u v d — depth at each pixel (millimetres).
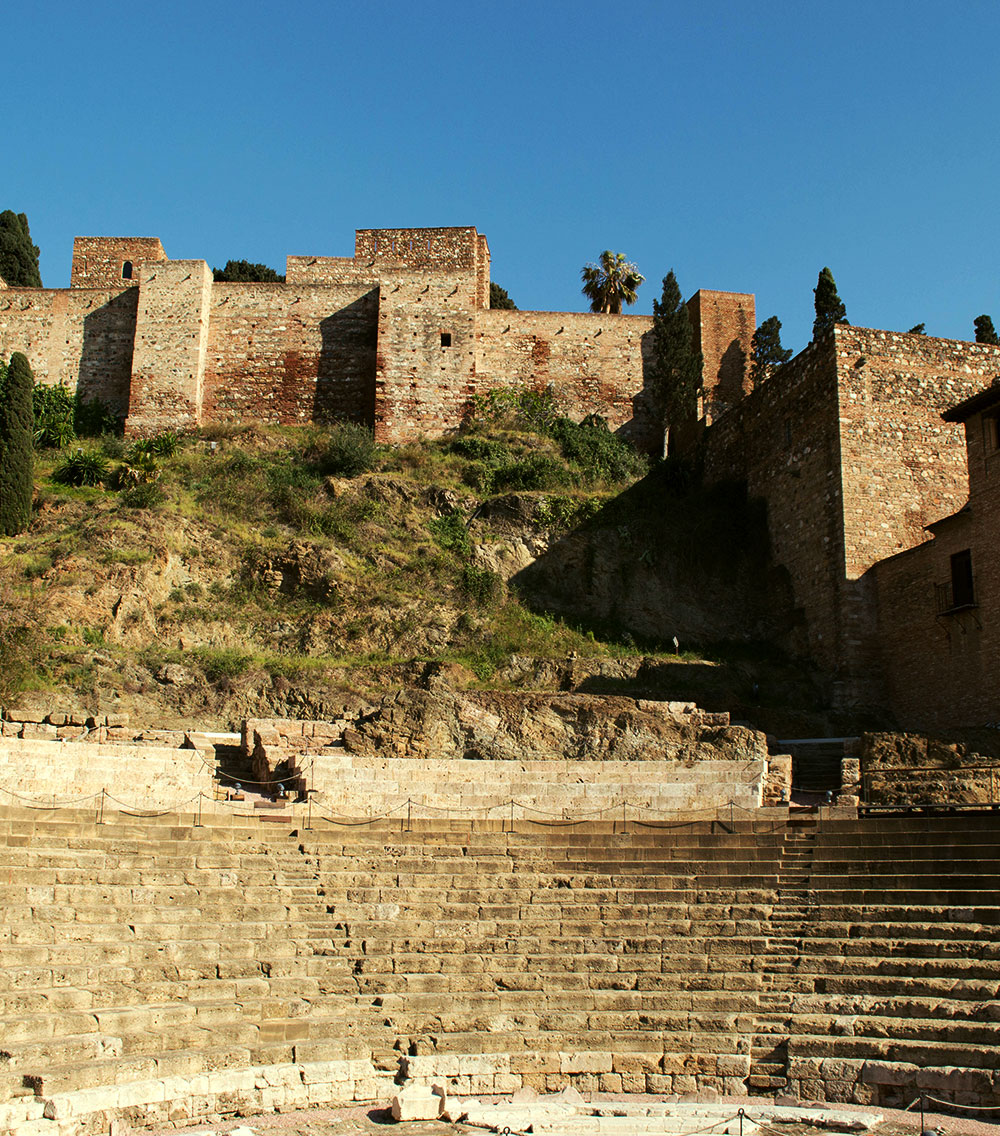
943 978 18203
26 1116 13414
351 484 43906
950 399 39688
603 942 20422
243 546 39625
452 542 41562
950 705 32938
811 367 40594
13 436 39875
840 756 31953
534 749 31750
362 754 30516
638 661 36812
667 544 43000
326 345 52500
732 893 21688
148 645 35312
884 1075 16531
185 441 48000
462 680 34844
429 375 50406
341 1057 16844
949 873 21000
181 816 24359
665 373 50500
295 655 36344
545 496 43500
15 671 31719
